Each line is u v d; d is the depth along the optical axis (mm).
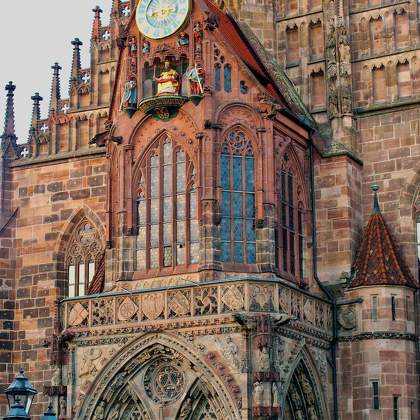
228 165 66000
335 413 68188
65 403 64875
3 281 81625
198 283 62500
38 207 82250
